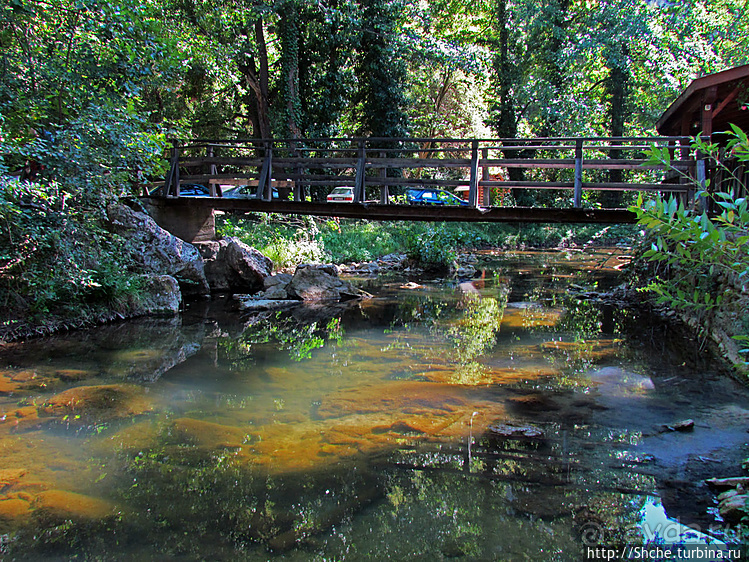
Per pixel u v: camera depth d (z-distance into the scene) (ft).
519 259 63.31
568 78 86.79
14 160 25.34
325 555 8.52
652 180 69.72
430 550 8.57
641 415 14.10
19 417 14.62
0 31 26.58
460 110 97.76
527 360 19.90
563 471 11.10
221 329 26.63
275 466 11.62
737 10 83.35
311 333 25.59
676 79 77.77
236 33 63.98
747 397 15.16
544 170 95.76
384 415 14.47
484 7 94.32
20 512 9.87
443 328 26.35
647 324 25.76
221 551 8.68
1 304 24.54
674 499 9.89
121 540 9.04
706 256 8.79
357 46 74.84
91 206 27.99
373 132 80.43
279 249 48.19
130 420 14.38
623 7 77.77
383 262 56.70
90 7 27.50
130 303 29.89
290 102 69.51
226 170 78.23
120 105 27.84
